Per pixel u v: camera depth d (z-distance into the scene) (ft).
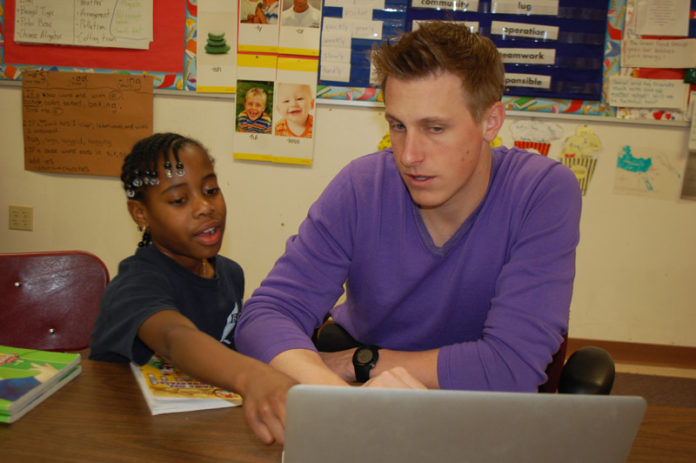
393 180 3.27
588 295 8.40
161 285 3.24
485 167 2.97
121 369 2.78
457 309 3.29
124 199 8.43
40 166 8.39
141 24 8.00
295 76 7.94
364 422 1.55
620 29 7.73
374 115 8.00
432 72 2.46
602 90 7.86
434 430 1.57
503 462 1.63
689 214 8.07
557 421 1.61
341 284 3.28
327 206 3.25
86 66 8.17
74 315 3.90
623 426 1.65
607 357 2.74
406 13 7.77
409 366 2.70
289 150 8.13
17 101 8.33
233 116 8.13
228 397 2.47
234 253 8.52
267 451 2.12
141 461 1.98
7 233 8.63
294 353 2.55
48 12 8.05
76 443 2.07
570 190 2.97
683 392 7.46
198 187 3.47
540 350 2.60
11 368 2.49
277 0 7.81
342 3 7.78
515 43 7.74
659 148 7.93
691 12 7.60
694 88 7.76
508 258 3.05
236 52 7.96
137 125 8.18
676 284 8.27
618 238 8.21
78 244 8.59
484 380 2.59
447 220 3.11
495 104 2.77
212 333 3.75
